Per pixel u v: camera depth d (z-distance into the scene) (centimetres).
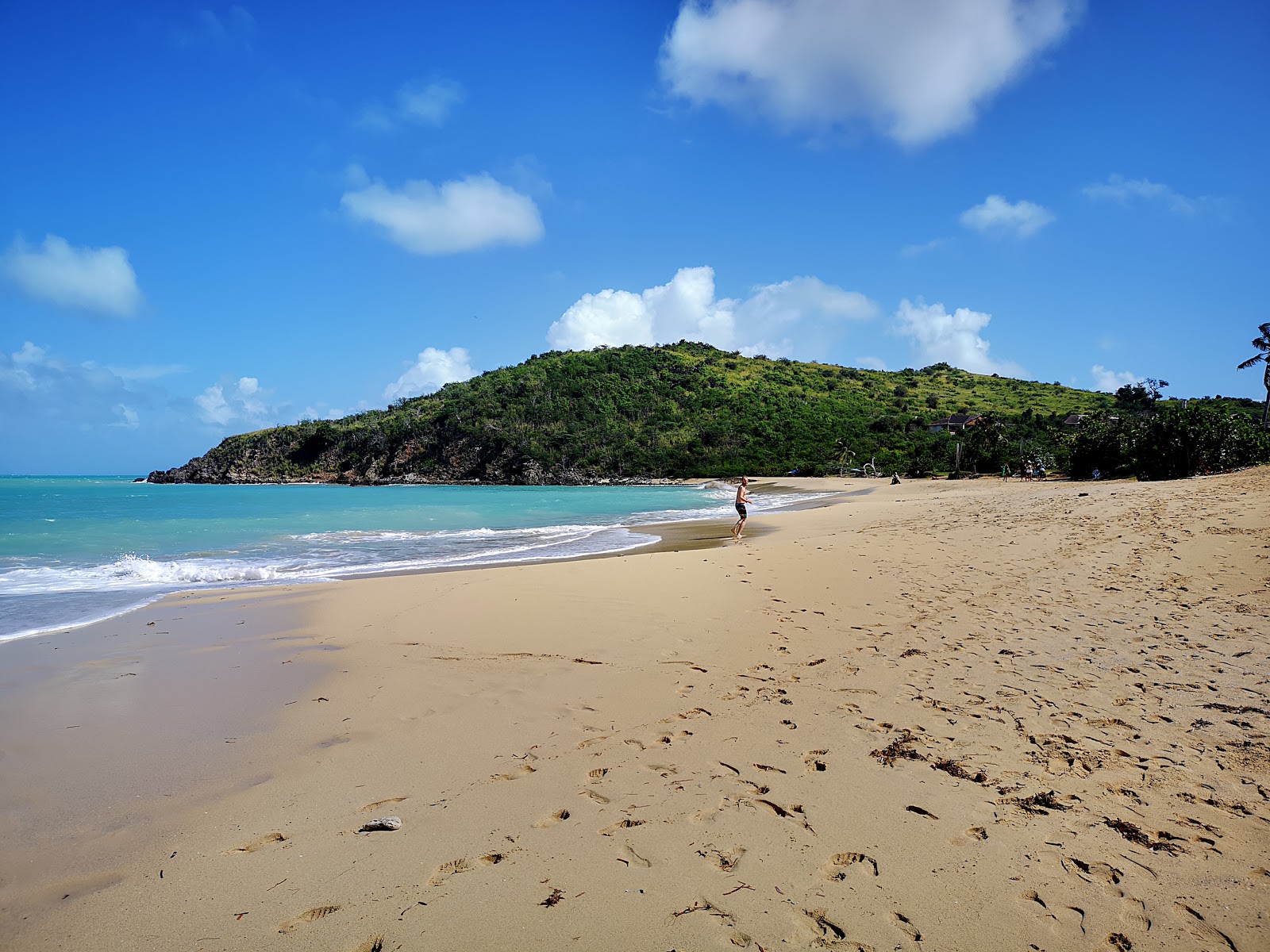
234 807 342
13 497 4884
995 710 457
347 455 10381
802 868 287
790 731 431
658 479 8412
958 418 9112
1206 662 543
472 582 963
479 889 273
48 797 353
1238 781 353
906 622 705
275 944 241
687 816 329
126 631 712
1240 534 1028
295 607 823
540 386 11094
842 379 12269
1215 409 3381
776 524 2059
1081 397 11094
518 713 470
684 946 240
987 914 256
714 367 12288
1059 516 1553
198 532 2053
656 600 841
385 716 468
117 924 253
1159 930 246
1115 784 354
